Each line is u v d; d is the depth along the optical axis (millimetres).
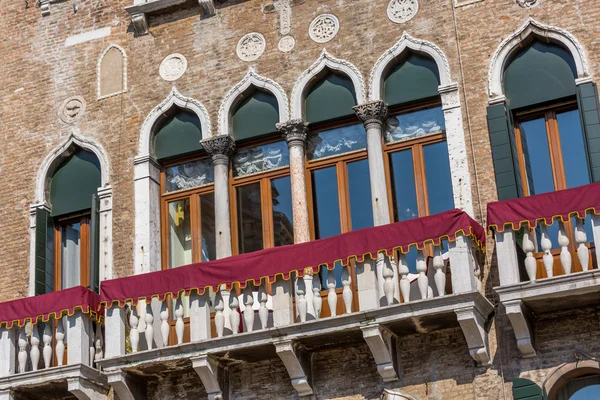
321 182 27406
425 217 24203
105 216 28391
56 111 29812
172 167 28781
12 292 28469
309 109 27750
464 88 26422
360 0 27969
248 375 25812
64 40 30453
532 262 23547
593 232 23547
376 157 26594
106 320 26062
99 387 26469
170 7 29531
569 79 25938
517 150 26031
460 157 25969
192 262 27891
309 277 25109
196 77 28781
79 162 29406
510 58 26469
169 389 26344
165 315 25906
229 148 27969
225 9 29156
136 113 29000
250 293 25266
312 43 28000
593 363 23547
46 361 26453
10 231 29078
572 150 25750
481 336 23875
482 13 26859
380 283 24828
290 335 24625
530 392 23562
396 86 27188
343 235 24625
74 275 28891
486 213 24984
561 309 23969
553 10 26281
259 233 27500
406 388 24594
